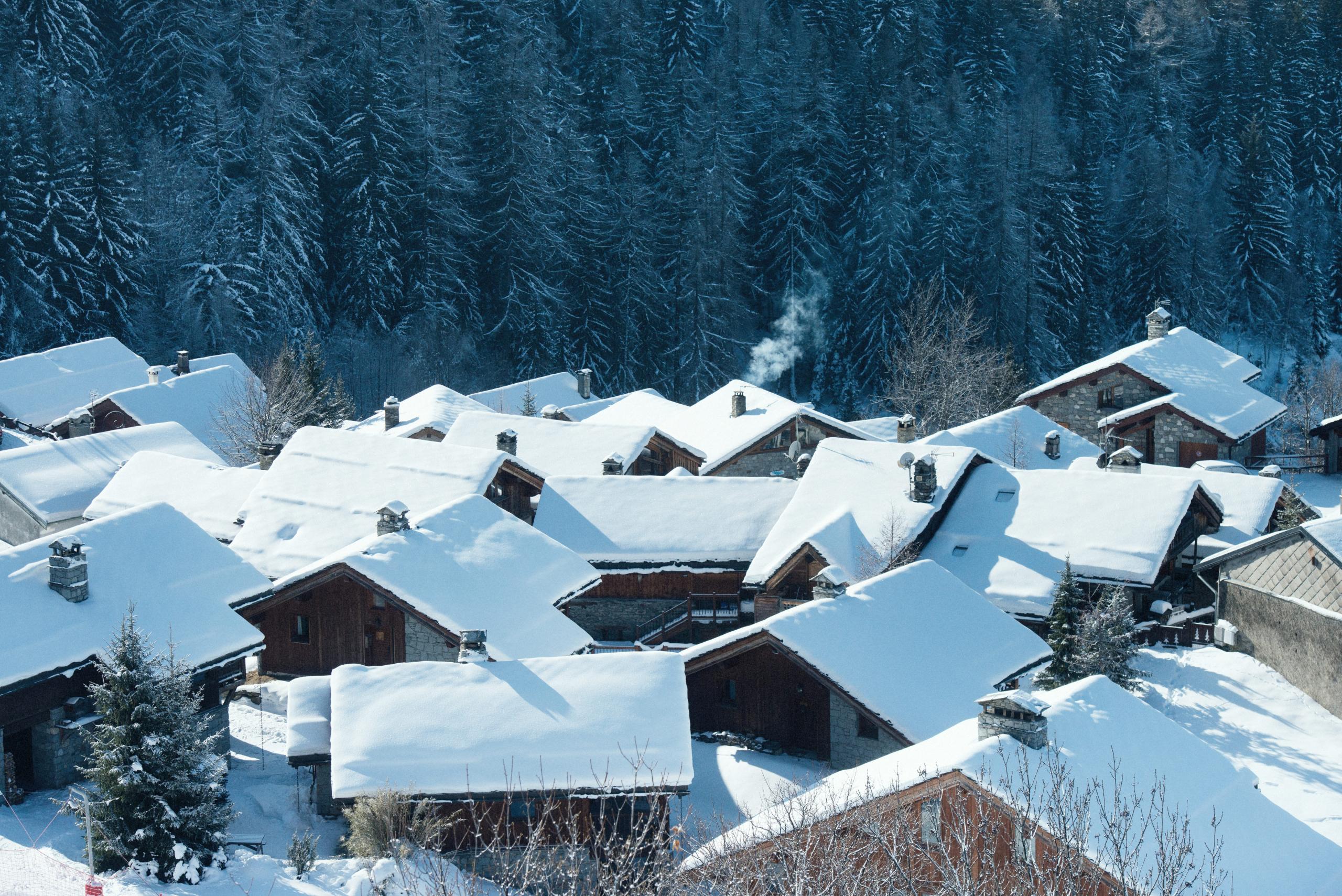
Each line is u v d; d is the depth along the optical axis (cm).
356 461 4359
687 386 10162
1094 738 2228
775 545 4109
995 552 4038
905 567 3384
